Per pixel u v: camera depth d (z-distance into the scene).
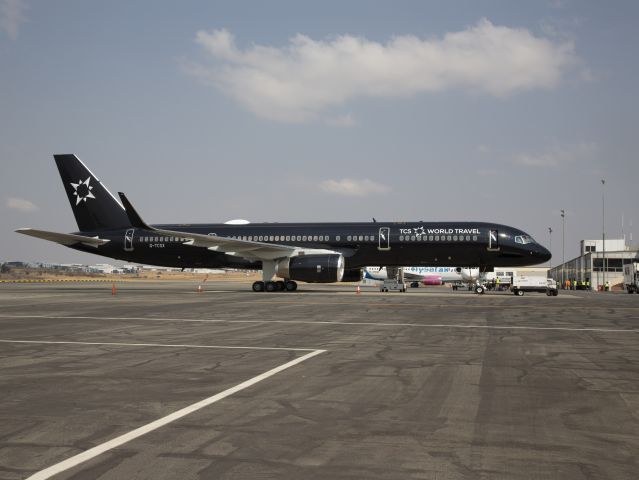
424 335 16.94
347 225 44.84
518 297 40.19
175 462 5.94
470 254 42.56
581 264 109.75
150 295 40.59
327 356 12.98
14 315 23.59
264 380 10.23
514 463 5.97
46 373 10.87
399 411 8.07
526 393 9.23
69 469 5.72
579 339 16.08
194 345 14.77
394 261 43.94
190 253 46.25
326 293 43.88
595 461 6.05
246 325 19.72
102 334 17.12
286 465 5.88
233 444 6.54
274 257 42.94
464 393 9.22
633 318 22.58
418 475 5.62
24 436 6.82
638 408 8.29
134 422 7.44
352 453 6.25
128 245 46.84
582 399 8.84
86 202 48.09
